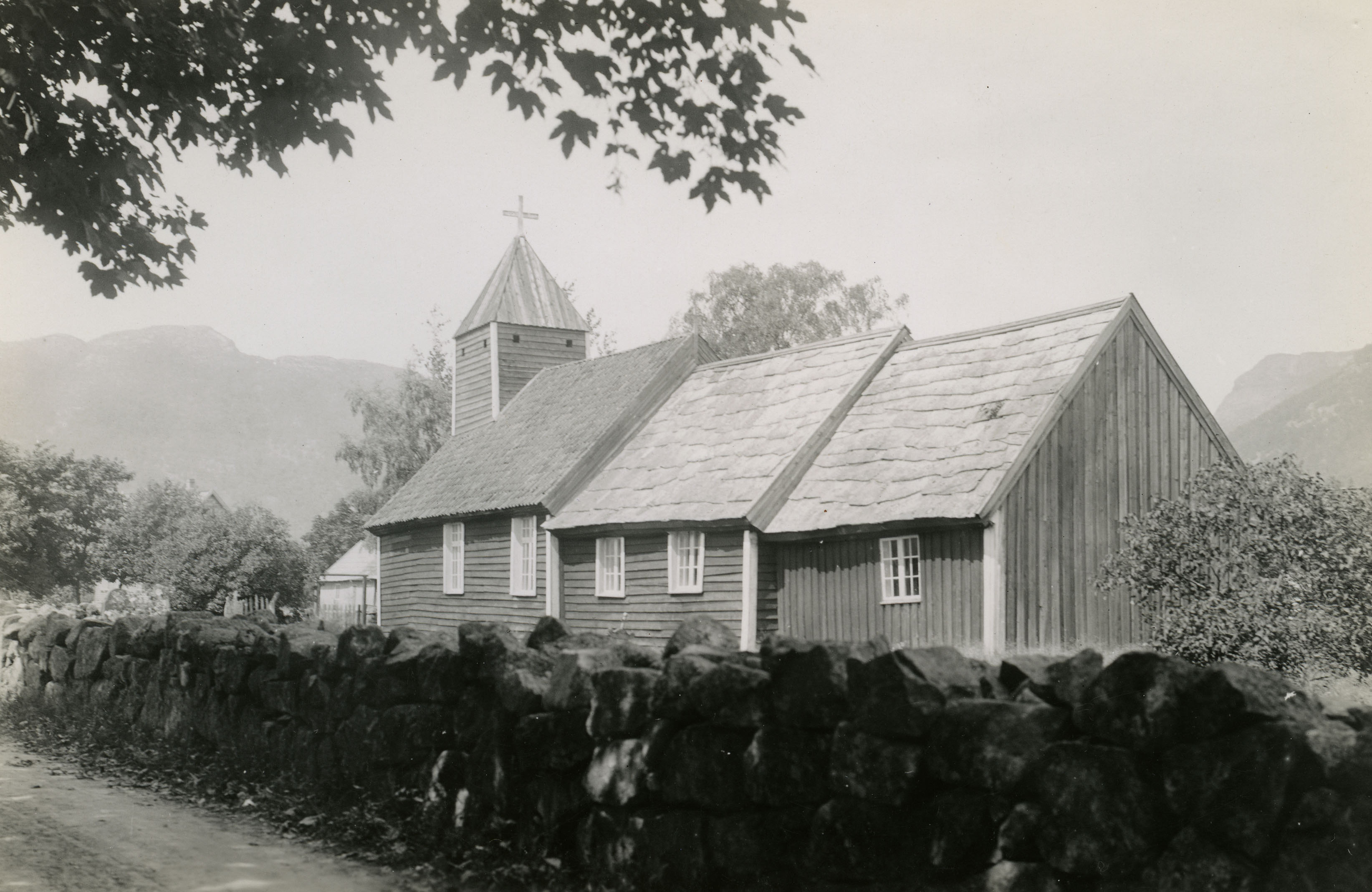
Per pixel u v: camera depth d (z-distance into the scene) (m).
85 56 12.12
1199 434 22.22
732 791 6.04
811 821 5.71
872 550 20.48
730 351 57.72
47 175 12.77
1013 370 21.44
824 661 5.70
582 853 6.91
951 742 5.10
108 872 7.52
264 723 10.73
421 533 35.12
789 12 10.66
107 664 14.68
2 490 53.41
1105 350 20.81
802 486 22.45
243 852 8.07
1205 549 13.84
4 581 53.16
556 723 7.14
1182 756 4.36
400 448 61.75
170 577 40.94
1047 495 19.52
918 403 22.48
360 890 7.02
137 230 13.89
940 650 5.60
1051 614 19.17
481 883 7.04
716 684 6.17
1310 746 4.09
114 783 11.20
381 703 8.87
